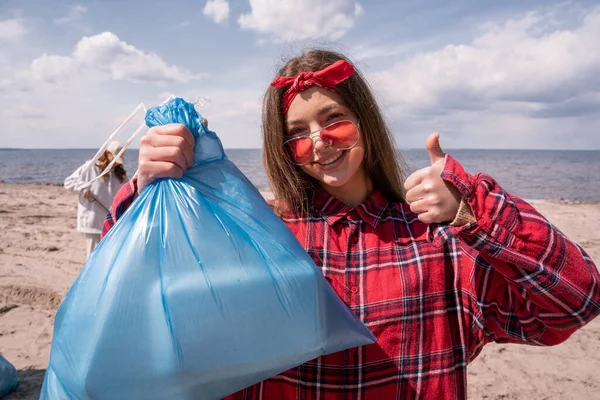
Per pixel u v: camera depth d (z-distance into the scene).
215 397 0.99
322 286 1.09
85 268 1.06
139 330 0.95
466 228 1.02
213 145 1.19
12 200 11.94
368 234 1.26
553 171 36.47
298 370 1.17
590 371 3.68
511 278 1.05
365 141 1.32
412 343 1.16
